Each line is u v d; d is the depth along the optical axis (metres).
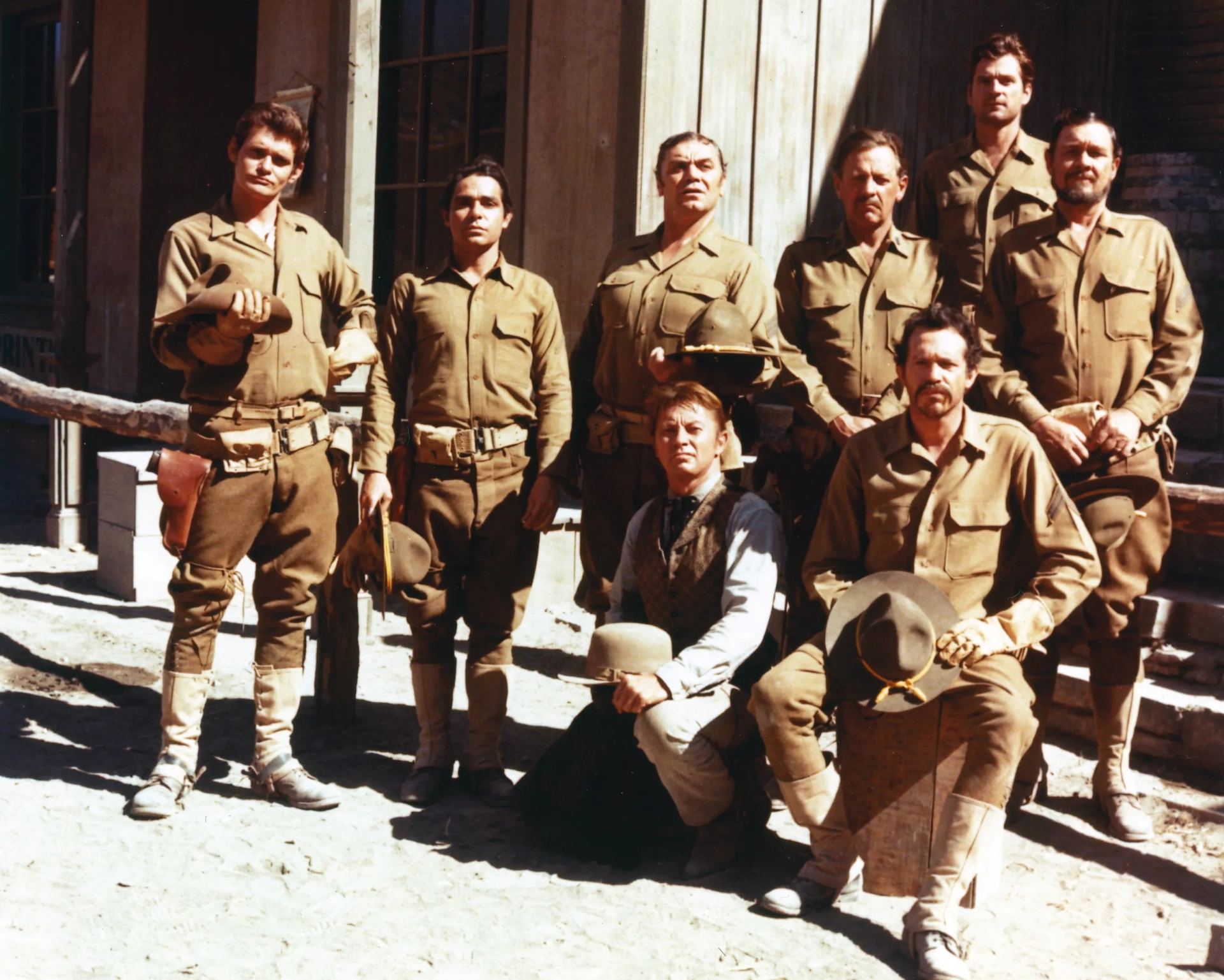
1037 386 4.21
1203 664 4.81
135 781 4.31
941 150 5.00
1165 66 8.45
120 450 9.45
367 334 4.39
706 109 6.29
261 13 8.63
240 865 3.70
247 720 5.05
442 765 4.38
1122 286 4.09
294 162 4.14
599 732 3.87
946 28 7.24
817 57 6.66
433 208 7.77
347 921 3.39
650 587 3.96
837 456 4.21
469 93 7.45
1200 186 6.80
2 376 6.37
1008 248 4.22
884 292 4.25
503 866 3.78
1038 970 3.23
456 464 4.27
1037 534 3.52
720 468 4.11
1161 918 3.54
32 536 8.81
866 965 3.24
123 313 10.37
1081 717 4.86
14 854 3.70
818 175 6.76
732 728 3.70
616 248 4.45
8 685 5.32
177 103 10.19
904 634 3.28
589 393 4.53
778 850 3.94
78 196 8.77
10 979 3.01
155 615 6.69
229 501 4.09
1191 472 5.58
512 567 4.36
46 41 12.14
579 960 3.22
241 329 3.80
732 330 3.98
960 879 3.28
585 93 6.55
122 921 3.33
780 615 5.43
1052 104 7.88
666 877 3.75
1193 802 4.31
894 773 3.48
